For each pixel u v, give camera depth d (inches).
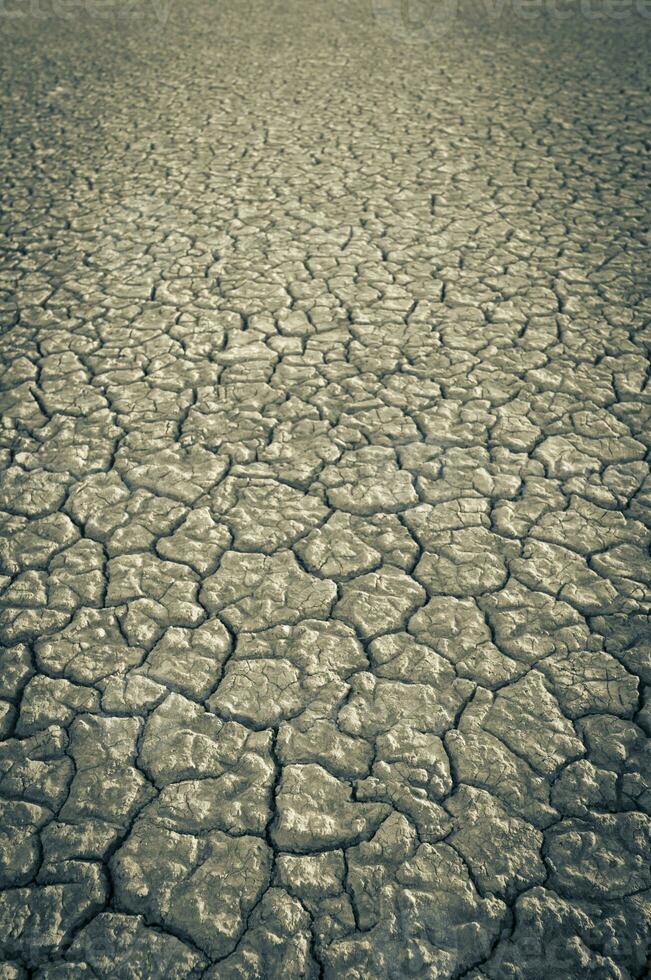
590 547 93.4
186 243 158.4
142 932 61.9
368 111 223.6
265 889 64.3
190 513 99.3
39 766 72.8
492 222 162.9
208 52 284.7
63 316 136.9
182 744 74.5
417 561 92.6
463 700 77.9
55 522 98.1
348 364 124.3
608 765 72.0
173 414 115.3
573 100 226.5
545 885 64.2
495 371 121.9
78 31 315.3
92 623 85.8
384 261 150.6
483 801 69.7
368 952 60.6
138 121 221.1
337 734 75.2
